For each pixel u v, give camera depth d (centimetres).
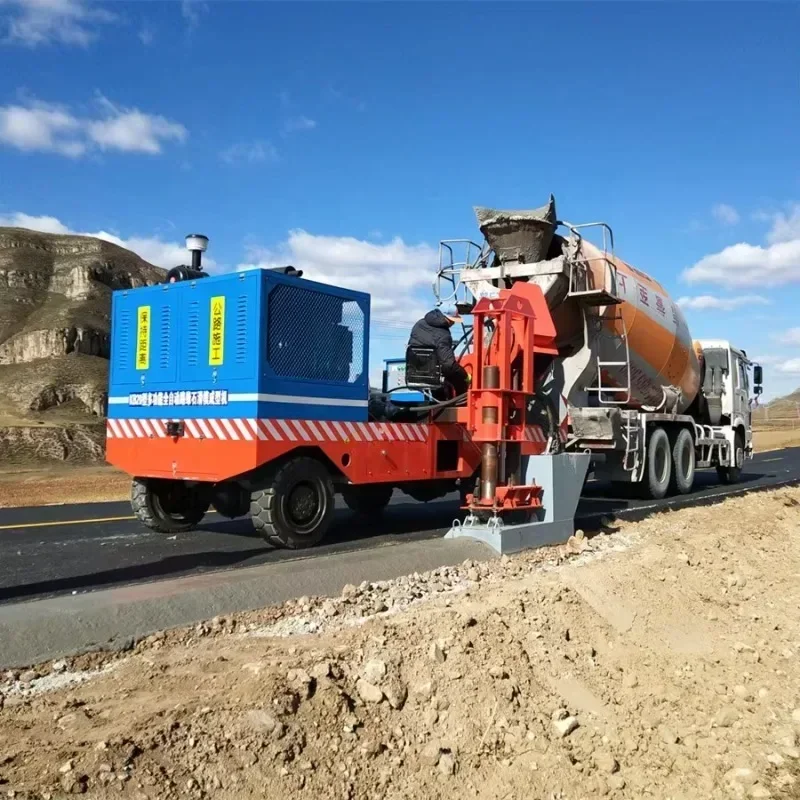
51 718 373
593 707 451
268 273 787
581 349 1180
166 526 984
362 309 894
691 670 520
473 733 394
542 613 562
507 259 1104
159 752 335
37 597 644
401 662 441
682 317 1495
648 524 1029
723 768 393
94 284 11494
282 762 345
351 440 866
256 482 816
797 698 484
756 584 762
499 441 838
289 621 544
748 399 2023
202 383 822
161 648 484
